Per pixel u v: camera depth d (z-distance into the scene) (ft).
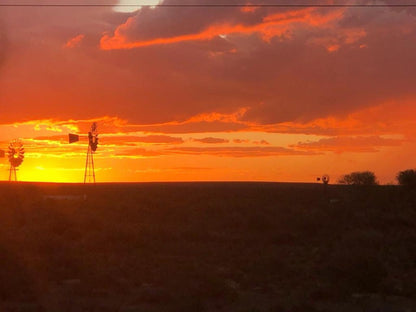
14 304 61.62
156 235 118.52
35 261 81.20
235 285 73.00
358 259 74.13
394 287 71.87
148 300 63.31
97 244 108.06
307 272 82.02
